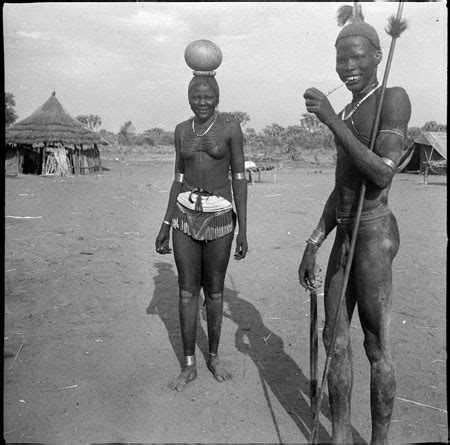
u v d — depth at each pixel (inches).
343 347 111.9
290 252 327.3
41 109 1072.8
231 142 147.8
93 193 673.6
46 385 149.0
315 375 115.1
